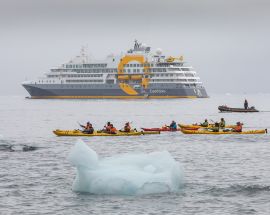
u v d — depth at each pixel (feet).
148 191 157.89
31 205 151.84
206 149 288.30
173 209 146.61
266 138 348.18
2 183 182.09
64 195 160.97
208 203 152.87
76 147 161.17
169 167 165.17
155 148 294.87
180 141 331.77
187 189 169.27
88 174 160.45
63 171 206.69
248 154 265.13
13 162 231.30
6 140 343.67
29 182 183.52
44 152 270.05
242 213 143.54
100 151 283.59
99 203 150.82
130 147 300.40
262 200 156.25
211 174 200.34
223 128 394.11
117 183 157.58
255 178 191.01
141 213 143.33
